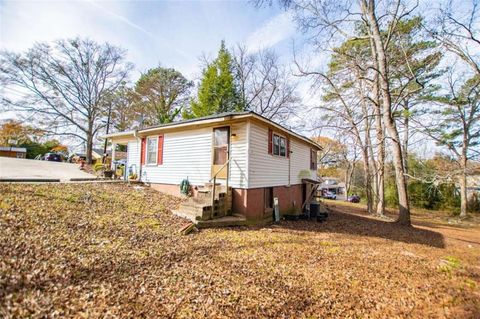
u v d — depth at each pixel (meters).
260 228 7.98
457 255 6.89
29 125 23.59
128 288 3.35
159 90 27.00
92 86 25.73
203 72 24.81
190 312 3.00
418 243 8.02
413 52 13.05
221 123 9.07
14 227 4.32
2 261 3.21
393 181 23.67
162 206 8.41
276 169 10.44
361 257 5.82
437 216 19.45
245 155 8.34
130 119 27.19
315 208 11.54
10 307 2.50
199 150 9.71
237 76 25.33
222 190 8.57
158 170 11.33
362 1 12.09
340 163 27.94
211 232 6.79
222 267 4.45
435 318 3.39
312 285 4.09
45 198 6.42
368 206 17.19
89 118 25.52
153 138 11.78
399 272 5.04
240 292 3.62
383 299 3.83
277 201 9.66
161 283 3.62
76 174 13.31
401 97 13.53
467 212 19.30
